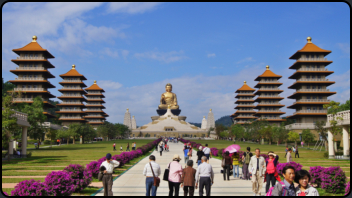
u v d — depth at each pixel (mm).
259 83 144375
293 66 121062
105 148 76562
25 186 16625
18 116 47469
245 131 124625
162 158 47219
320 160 45375
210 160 44344
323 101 113938
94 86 173375
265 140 123688
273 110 142625
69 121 136875
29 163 38938
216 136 160625
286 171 12648
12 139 48188
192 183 16625
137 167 35000
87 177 20781
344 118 46344
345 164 38625
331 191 20812
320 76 116562
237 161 26875
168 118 190125
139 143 103688
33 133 71938
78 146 87062
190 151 36031
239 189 21250
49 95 118188
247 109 167375
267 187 18703
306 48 117125
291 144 106562
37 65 115875
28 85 115312
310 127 110250
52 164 37781
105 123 137750
